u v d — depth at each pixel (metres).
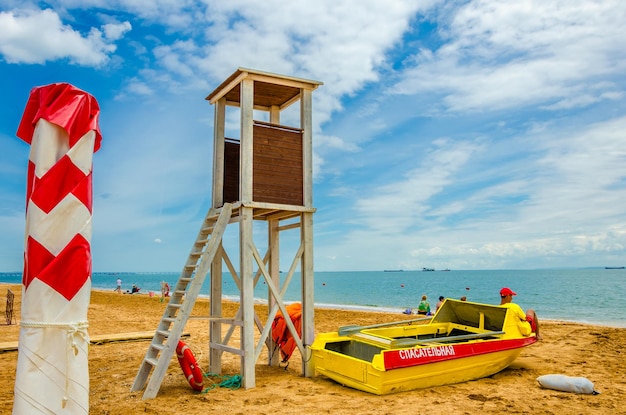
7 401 7.63
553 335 14.63
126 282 140.25
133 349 12.69
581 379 8.02
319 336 9.29
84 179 2.56
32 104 2.70
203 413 6.89
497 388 8.23
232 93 9.98
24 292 2.48
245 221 8.72
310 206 9.46
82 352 2.52
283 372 9.79
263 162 9.05
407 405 7.20
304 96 9.67
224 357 11.54
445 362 8.30
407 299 55.84
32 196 2.44
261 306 28.95
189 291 8.29
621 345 12.80
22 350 2.40
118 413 6.94
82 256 2.53
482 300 53.47
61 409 2.41
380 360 7.66
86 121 2.60
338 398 7.64
